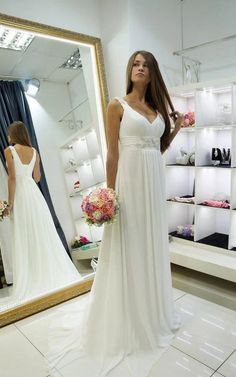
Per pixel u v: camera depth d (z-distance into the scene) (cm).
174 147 303
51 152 261
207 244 275
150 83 186
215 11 286
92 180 284
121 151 183
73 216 273
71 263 270
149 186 185
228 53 284
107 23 276
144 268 190
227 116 270
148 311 192
